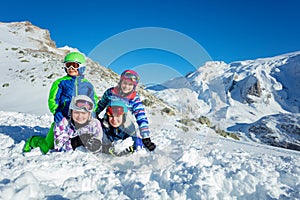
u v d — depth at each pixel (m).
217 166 2.94
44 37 43.06
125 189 2.30
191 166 2.91
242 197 2.37
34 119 6.29
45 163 2.58
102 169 2.65
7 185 1.92
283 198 2.24
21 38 39.12
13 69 22.77
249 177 2.49
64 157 2.82
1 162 2.53
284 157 4.19
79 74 3.51
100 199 2.04
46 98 18.02
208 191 2.20
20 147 3.13
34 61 25.08
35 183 2.03
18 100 17.83
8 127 4.62
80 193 2.12
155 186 2.34
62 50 40.56
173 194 2.17
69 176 2.45
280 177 2.89
